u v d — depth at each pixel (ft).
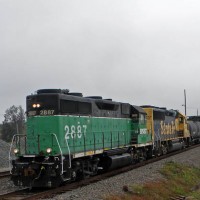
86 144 63.62
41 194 48.24
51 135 55.93
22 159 55.98
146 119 94.68
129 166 81.05
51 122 56.39
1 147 109.60
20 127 206.49
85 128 63.77
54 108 56.59
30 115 57.72
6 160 97.71
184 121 139.95
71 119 59.62
